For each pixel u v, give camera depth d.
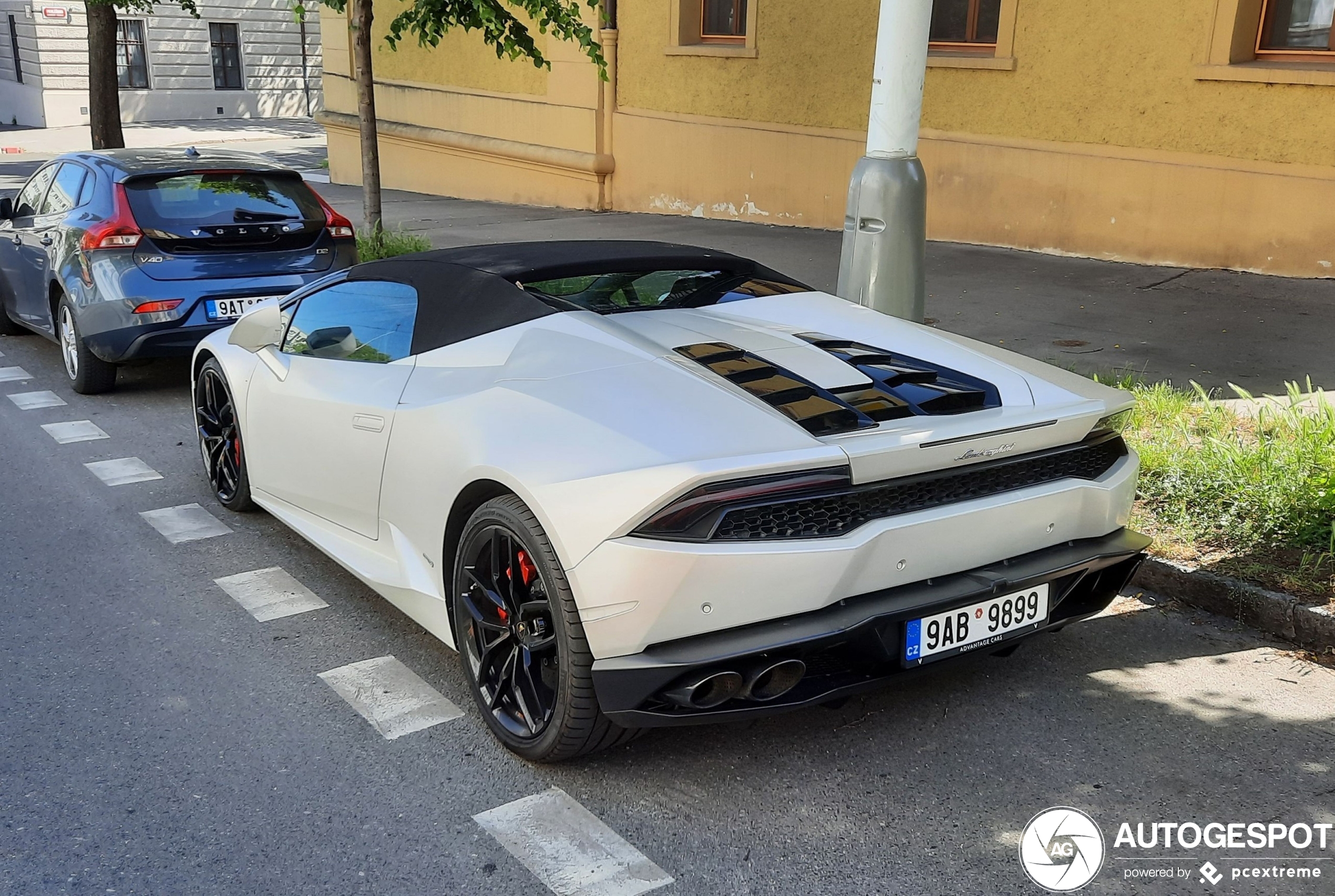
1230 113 9.38
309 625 4.05
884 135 5.85
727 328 3.55
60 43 32.66
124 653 3.83
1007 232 11.16
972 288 9.31
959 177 11.41
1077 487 3.15
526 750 3.06
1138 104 9.93
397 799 2.97
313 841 2.79
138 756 3.19
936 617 2.91
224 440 5.08
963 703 3.46
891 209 5.86
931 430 2.84
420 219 15.61
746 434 2.76
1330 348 7.22
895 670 2.94
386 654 3.83
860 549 2.73
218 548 4.79
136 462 5.99
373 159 11.01
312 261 7.20
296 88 38.03
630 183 15.70
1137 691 3.53
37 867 2.69
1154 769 3.09
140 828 2.84
